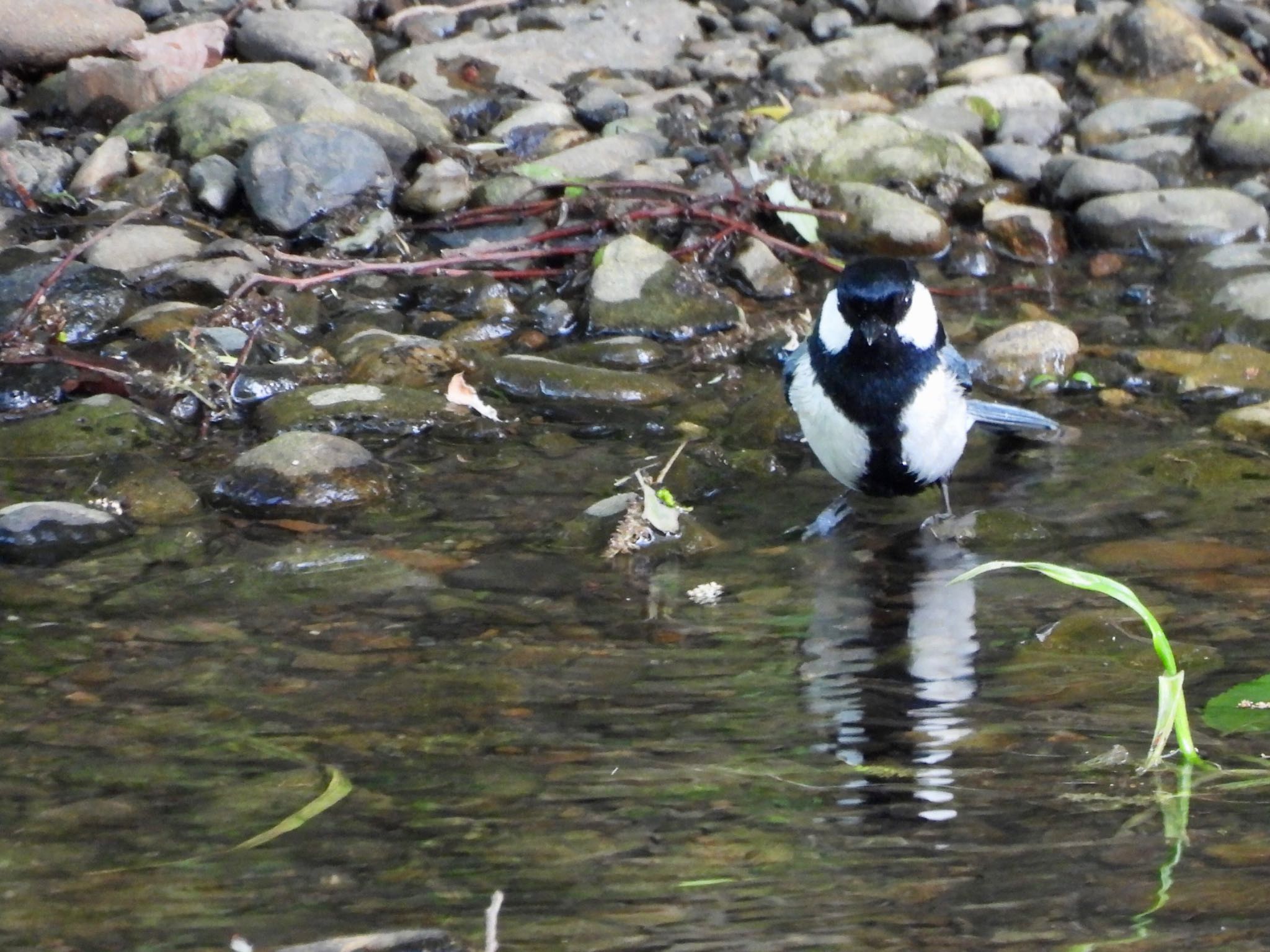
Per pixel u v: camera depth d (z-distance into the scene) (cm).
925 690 694
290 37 1550
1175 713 621
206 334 1134
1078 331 1249
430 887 525
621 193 1387
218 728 645
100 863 540
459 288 1278
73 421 1003
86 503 902
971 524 909
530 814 577
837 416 924
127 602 782
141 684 688
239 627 754
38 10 1486
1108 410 1113
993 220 1407
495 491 953
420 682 696
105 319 1164
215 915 507
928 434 916
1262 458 1006
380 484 944
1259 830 564
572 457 1012
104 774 604
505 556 860
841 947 487
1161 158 1506
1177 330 1250
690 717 664
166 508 907
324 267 1255
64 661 711
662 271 1264
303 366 1112
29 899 516
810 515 945
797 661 729
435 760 620
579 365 1135
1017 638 758
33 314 1145
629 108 1567
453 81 1597
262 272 1251
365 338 1160
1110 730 653
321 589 805
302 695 680
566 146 1498
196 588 802
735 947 488
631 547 870
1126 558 859
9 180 1348
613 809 579
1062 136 1584
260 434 1034
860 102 1598
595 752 628
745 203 1368
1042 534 902
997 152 1508
